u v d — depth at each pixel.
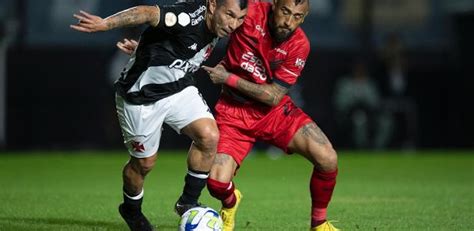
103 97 67.81
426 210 31.66
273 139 25.58
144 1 60.75
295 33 25.09
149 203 33.66
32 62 66.62
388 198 35.97
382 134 72.56
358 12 73.19
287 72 25.08
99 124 68.06
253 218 29.44
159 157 63.12
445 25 74.75
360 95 71.25
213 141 23.22
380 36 74.12
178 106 23.09
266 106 25.31
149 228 25.06
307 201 34.66
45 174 48.75
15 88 66.38
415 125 73.56
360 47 73.06
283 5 23.94
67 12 67.25
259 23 24.80
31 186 41.34
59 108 67.25
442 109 74.12
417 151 73.00
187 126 23.19
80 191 38.78
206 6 22.75
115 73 66.38
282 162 60.03
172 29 22.44
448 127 74.38
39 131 67.06
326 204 25.55
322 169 25.03
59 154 65.50
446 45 74.69
